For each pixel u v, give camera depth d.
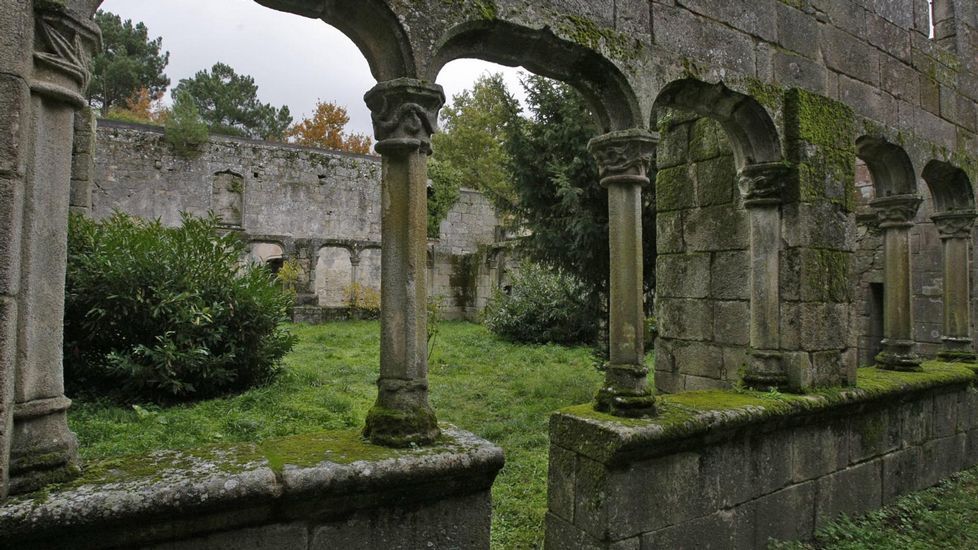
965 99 6.62
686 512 3.66
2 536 1.90
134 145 19.73
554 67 3.63
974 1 7.00
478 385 8.98
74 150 7.24
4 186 2.02
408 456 2.63
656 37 3.89
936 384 5.42
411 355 2.89
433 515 2.74
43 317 2.19
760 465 4.07
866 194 8.70
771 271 4.54
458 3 3.10
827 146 4.67
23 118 2.09
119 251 7.00
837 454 4.57
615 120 3.85
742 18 4.38
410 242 2.89
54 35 2.19
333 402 6.75
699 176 5.27
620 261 3.78
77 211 7.22
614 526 3.35
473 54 3.39
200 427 5.61
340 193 22.84
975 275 7.50
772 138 4.50
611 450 3.29
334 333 15.02
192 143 20.38
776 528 4.14
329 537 2.52
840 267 4.70
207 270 7.62
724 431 3.76
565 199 7.45
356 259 20.50
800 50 4.78
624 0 3.77
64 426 2.26
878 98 5.46
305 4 2.87
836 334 4.62
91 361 6.98
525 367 10.77
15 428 2.11
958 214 6.49
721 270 5.06
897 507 4.95
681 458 3.65
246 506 2.31
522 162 8.23
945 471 5.71
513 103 8.34
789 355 4.45
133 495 2.09
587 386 8.78
